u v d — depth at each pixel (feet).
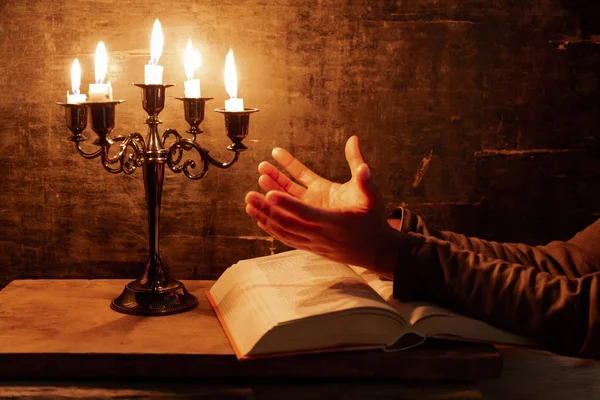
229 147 4.56
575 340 3.97
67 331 4.29
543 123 5.75
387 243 4.12
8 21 5.43
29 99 5.53
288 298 4.09
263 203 3.91
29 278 5.75
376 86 5.65
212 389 3.92
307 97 5.63
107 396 3.87
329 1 5.54
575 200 5.84
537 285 4.02
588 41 5.67
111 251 5.76
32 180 5.63
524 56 5.67
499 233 5.83
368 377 4.02
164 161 4.65
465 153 5.75
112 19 5.46
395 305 4.13
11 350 3.94
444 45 5.62
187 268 5.80
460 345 4.12
